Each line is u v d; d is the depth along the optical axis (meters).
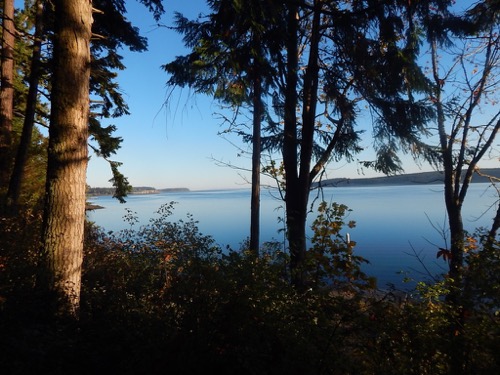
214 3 7.65
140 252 6.72
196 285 3.68
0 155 11.30
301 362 3.27
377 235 24.33
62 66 5.41
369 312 3.77
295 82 8.27
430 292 3.97
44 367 3.37
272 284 3.79
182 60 7.78
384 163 8.17
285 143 8.55
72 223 5.35
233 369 3.34
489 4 8.37
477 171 9.61
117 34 11.10
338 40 7.86
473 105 9.33
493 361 3.29
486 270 3.85
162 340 3.50
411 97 7.36
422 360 3.51
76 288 5.33
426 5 7.32
